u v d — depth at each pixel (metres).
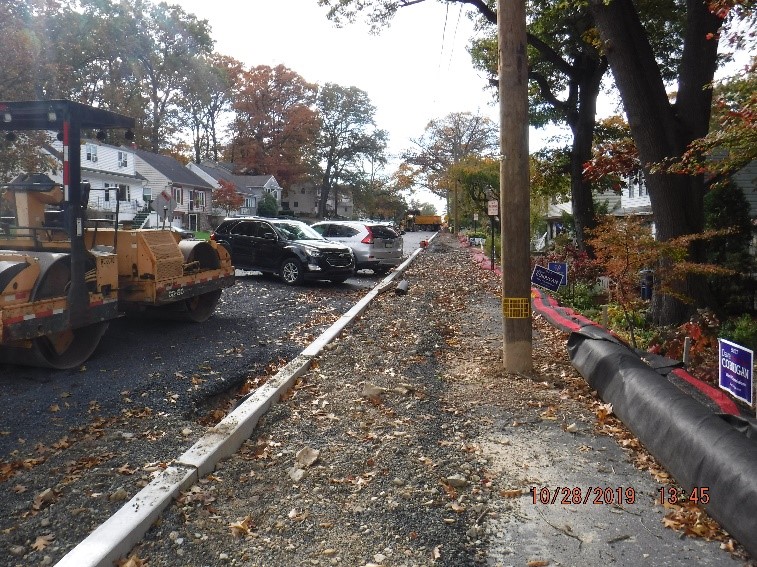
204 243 10.85
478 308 13.77
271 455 5.32
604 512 4.38
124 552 3.78
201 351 9.11
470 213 48.28
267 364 8.75
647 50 10.93
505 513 4.36
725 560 3.79
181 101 67.31
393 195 97.50
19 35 23.12
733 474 4.02
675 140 10.83
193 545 3.89
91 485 4.77
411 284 18.16
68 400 6.71
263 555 3.80
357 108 83.81
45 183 8.23
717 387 7.21
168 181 53.19
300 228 18.03
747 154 7.17
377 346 9.30
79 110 7.66
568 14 16.36
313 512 4.32
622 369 6.34
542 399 6.78
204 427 6.23
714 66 10.82
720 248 16.45
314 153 84.69
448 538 4.00
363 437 5.69
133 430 5.98
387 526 4.14
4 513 4.36
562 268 13.44
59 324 7.27
